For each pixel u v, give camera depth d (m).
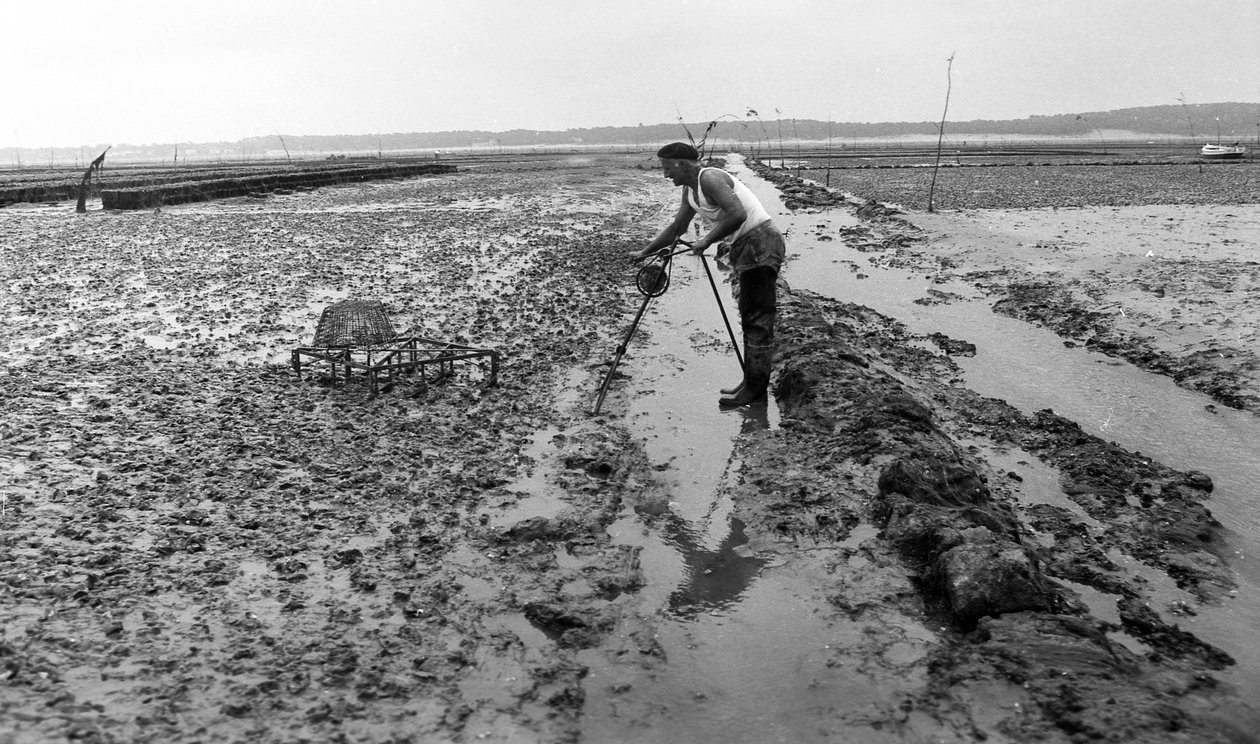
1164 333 9.47
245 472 5.39
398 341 7.72
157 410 6.58
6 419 6.24
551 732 3.07
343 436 6.10
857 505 5.00
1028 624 3.64
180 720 3.02
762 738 3.05
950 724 3.10
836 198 28.47
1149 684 3.32
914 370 8.20
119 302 11.20
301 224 21.94
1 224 22.33
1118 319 10.17
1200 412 7.09
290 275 13.46
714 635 3.74
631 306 11.05
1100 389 7.75
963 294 12.34
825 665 3.49
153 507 4.83
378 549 4.46
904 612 3.91
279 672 3.35
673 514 5.01
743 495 5.23
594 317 10.35
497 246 17.14
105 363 7.97
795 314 9.65
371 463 5.62
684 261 15.11
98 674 3.26
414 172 52.44
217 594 3.94
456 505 5.06
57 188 32.34
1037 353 9.04
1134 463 5.82
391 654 3.52
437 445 6.01
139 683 3.22
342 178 42.19
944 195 32.44
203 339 9.11
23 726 2.90
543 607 3.87
